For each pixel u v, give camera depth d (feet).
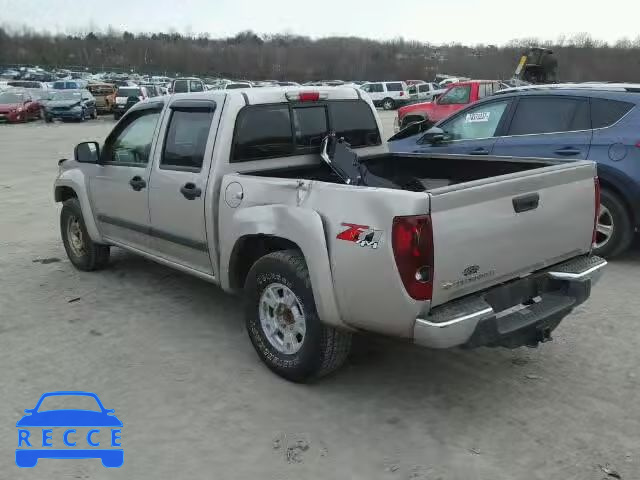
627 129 19.67
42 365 13.64
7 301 17.57
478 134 23.38
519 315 11.53
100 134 75.66
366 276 10.59
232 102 14.19
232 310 16.83
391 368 13.46
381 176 17.30
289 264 12.01
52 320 16.16
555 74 75.61
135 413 11.71
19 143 65.77
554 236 12.29
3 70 257.14
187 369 13.42
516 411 11.68
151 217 16.19
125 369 13.43
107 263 20.38
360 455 10.40
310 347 11.98
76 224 20.15
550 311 11.68
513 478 9.78
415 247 9.97
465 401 12.07
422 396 12.27
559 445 10.61
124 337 15.08
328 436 10.94
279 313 12.78
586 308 16.63
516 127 22.20
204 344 14.66
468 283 10.77
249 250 13.84
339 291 11.10
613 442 10.68
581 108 20.80
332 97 16.35
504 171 14.87
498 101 22.85
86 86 116.98
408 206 9.96
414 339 10.47
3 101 96.07
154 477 9.89
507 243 11.27
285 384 12.75
